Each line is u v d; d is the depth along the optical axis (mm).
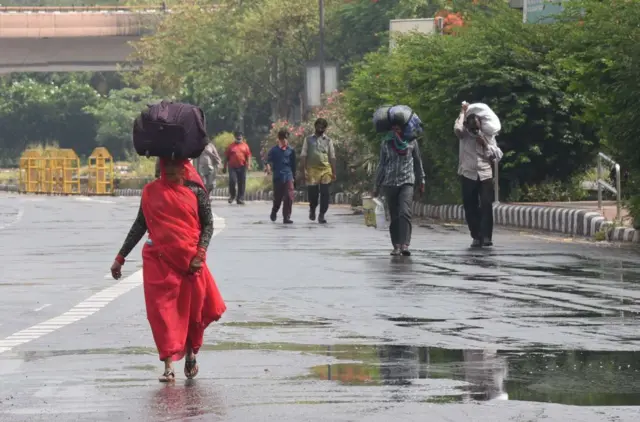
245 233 34938
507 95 40062
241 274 22906
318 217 41469
